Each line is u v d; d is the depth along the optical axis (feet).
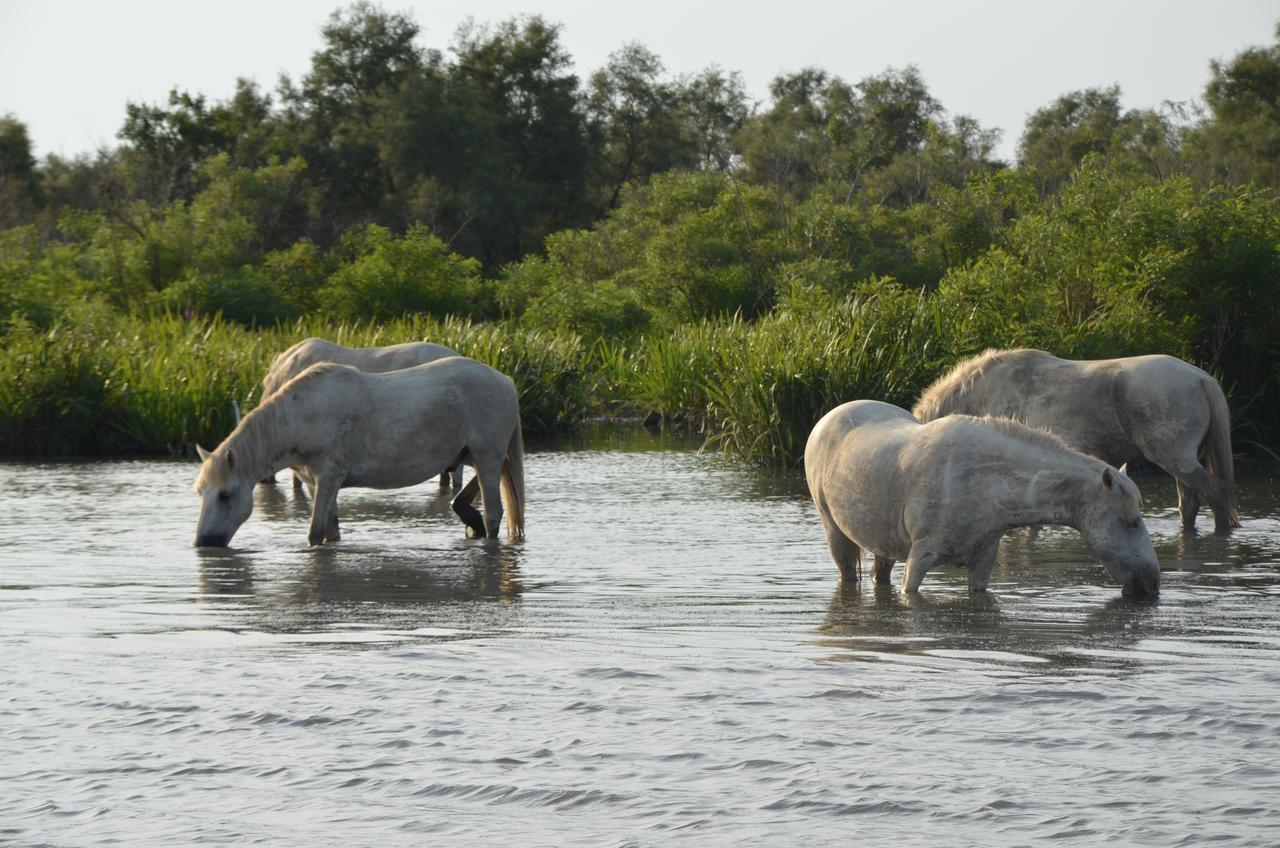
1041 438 88.17
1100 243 201.05
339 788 50.85
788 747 55.26
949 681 66.03
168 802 49.47
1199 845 44.29
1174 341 185.98
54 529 125.08
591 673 68.08
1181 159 491.72
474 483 123.03
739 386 203.72
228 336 262.88
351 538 121.70
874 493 91.20
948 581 97.40
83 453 207.72
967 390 125.18
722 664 70.03
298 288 427.74
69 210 449.48
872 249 355.97
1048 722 58.59
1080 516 87.97
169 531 123.95
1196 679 66.13
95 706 61.82
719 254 374.22
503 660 71.15
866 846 44.75
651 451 210.38
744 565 105.29
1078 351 186.09
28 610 86.38
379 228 415.23
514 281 423.23
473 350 237.66
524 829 46.68
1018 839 45.16
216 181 497.46
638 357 289.94
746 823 46.93
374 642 76.13
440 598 91.20
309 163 632.79
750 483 165.37
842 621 82.33
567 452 208.74
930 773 51.80
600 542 118.21
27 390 207.31
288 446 115.96
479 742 56.24
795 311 233.35
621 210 474.08
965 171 413.18
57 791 50.67
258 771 52.80
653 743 55.98
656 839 45.65
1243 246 187.42
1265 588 93.30
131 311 366.22
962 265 329.93
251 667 69.62
